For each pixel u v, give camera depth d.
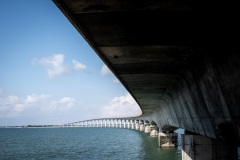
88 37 11.52
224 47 10.12
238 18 8.37
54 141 101.12
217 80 11.80
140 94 31.31
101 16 9.50
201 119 17.30
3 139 118.00
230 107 11.32
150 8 8.82
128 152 56.00
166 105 34.22
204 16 9.15
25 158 53.84
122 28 10.62
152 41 12.05
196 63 13.86
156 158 45.41
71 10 9.01
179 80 19.66
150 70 18.31
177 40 11.74
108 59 15.56
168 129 60.62
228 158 25.89
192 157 26.12
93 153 57.22
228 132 12.71
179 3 8.34
